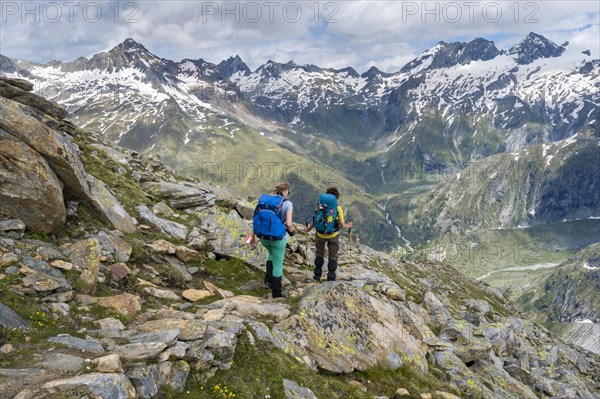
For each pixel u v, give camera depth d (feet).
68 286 34.50
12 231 38.11
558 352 94.22
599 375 95.04
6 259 33.91
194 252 51.44
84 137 73.31
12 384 21.83
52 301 32.45
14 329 26.86
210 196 71.67
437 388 40.68
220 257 55.36
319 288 44.27
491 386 49.39
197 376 28.45
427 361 45.11
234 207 72.74
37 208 39.60
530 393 53.72
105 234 45.29
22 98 63.57
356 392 34.58
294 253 65.00
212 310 37.19
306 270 60.49
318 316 39.70
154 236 52.90
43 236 40.14
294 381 32.32
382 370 39.17
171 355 28.04
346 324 40.73
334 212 50.06
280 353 34.47
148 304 37.70
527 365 71.15
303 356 35.88
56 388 21.95
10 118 39.22
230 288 48.06
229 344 30.89
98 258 39.22
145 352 27.20
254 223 44.45
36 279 33.17
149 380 25.50
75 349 26.50
